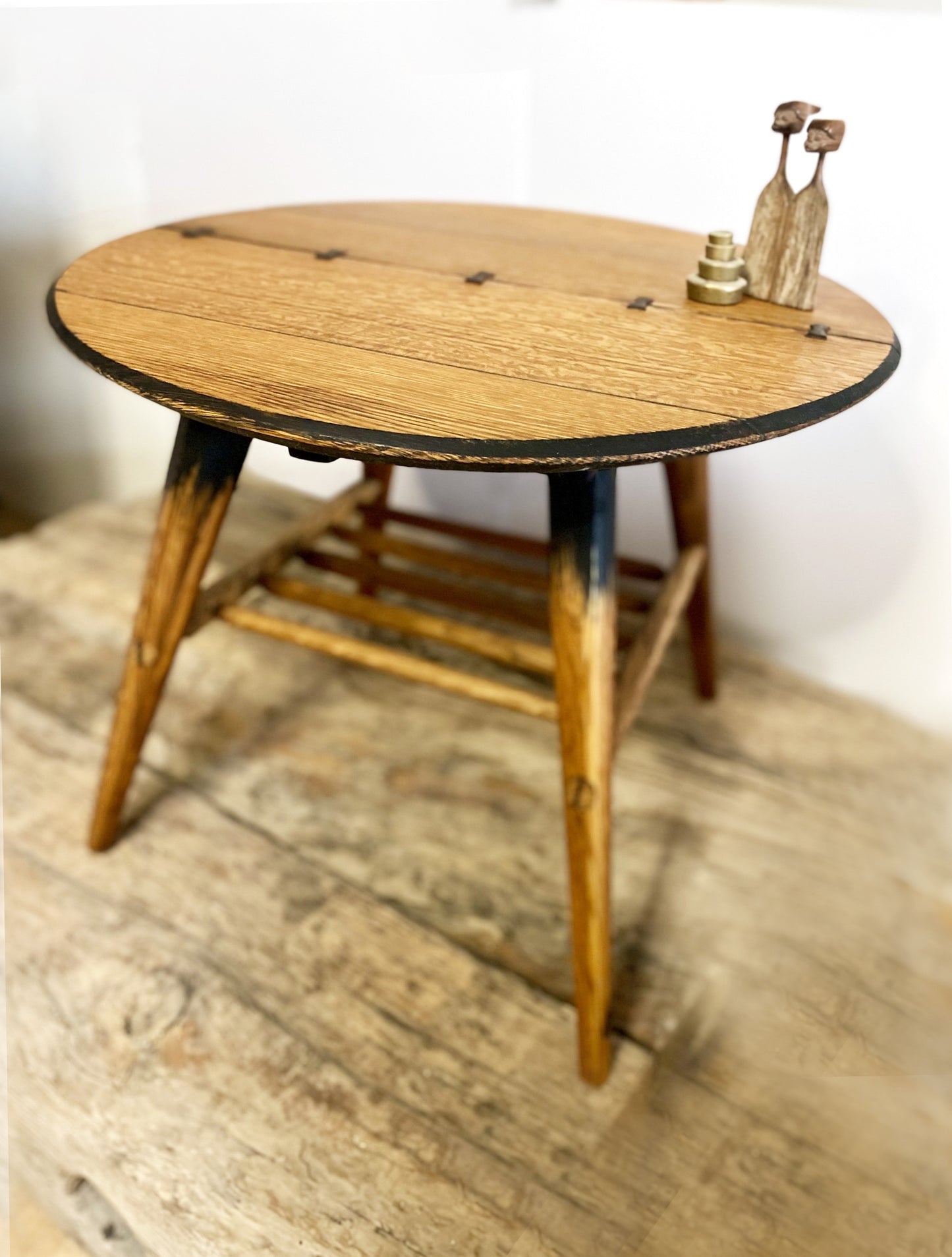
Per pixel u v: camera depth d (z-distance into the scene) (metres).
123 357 0.59
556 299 0.73
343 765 0.99
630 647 0.87
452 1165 0.66
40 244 1.42
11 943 0.80
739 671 1.15
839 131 0.67
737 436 0.53
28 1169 0.70
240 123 1.21
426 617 0.83
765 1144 0.63
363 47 1.10
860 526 1.04
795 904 0.85
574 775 0.67
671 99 0.95
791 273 0.73
